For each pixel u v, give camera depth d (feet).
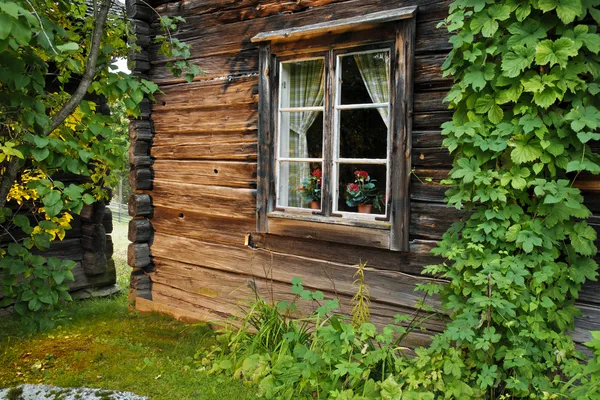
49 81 19.19
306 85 13.42
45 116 11.24
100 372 12.26
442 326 11.48
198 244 15.99
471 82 9.66
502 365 9.71
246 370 11.63
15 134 11.32
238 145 14.82
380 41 11.81
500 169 9.74
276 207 13.96
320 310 10.91
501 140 9.50
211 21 15.24
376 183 12.36
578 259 9.46
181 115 16.20
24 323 15.49
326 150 12.82
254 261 14.66
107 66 12.08
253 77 14.38
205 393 11.12
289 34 12.96
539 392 9.14
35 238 15.15
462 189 10.05
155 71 16.80
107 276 21.38
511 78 9.39
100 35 11.97
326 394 10.31
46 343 14.40
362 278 11.60
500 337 9.14
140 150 17.06
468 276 9.84
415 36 11.41
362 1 12.24
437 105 11.26
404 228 11.68
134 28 16.30
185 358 13.12
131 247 17.26
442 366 9.66
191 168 16.02
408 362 10.55
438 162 11.28
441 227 11.38
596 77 8.87
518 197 9.64
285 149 13.87
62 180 19.76
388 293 12.21
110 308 18.28
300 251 13.67
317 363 10.59
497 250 9.84
